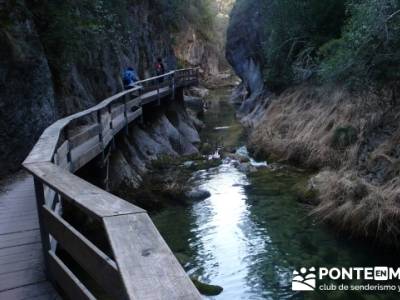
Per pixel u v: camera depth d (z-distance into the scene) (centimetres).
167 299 156
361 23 1017
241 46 2870
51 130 637
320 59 1712
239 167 1408
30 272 421
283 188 1167
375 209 805
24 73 895
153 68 2566
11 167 821
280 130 1648
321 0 1747
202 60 5162
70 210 821
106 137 991
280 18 1934
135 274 172
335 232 864
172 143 1772
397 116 1134
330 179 1038
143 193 1100
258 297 657
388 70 1052
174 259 182
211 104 3397
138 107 1490
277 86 2162
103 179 954
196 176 1341
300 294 657
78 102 1321
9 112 833
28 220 555
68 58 1233
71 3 1230
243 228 920
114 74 1788
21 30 912
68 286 343
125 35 2030
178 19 3547
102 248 761
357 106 1314
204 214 1013
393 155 1009
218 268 755
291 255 786
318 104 1591
